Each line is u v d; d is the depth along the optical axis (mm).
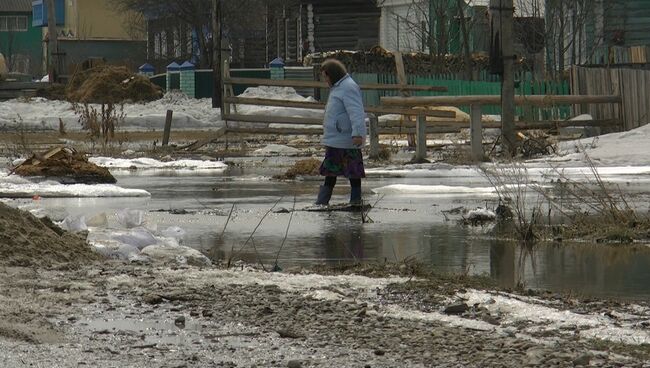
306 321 16781
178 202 36781
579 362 14188
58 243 22531
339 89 34344
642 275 21812
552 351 14773
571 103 63562
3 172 45844
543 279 21359
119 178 48312
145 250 23453
